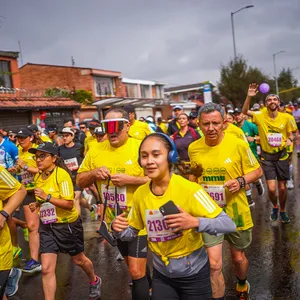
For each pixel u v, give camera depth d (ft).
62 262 19.21
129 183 12.42
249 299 13.64
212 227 8.29
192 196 8.55
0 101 69.72
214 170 12.47
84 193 30.30
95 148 13.42
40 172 14.56
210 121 12.00
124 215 9.54
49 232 13.79
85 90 112.27
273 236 20.21
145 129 19.92
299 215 23.62
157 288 9.37
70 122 33.60
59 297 15.26
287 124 21.36
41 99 79.46
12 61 81.25
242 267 13.19
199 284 9.13
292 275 15.34
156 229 8.85
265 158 21.98
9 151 21.68
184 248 8.86
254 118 22.00
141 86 151.64
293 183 33.01
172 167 8.84
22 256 20.54
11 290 15.64
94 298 14.67
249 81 136.15
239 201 12.53
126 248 12.73
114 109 12.92
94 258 19.31
